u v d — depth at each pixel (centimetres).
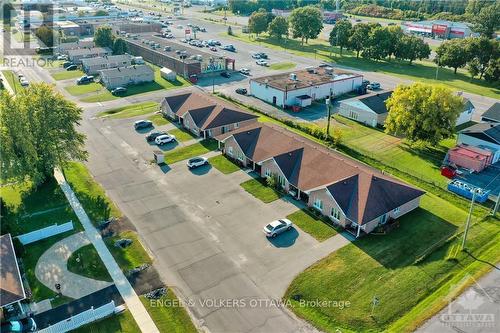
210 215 5259
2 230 4872
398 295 4000
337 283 4147
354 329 3653
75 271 4319
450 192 5838
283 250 4625
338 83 10044
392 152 7094
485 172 6456
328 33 18538
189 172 6297
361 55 13838
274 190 5797
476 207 5497
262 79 9869
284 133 6450
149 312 3828
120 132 7719
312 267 4362
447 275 4259
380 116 8131
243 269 4350
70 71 11906
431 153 7075
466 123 8494
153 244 4734
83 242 4759
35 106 5544
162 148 7069
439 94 6781
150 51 12800
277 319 3762
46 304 3916
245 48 15225
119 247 4672
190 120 7581
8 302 3591
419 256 4525
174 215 5262
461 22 19162
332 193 4981
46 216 5250
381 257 4509
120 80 10469
